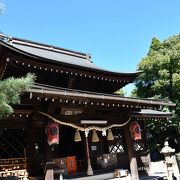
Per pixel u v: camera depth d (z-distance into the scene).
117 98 12.22
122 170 13.66
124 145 15.59
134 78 18.33
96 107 12.52
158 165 25.45
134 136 14.12
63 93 10.33
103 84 17.45
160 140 31.25
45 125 11.14
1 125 10.80
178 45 29.27
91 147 14.88
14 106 10.40
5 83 6.72
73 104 11.62
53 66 14.16
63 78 15.62
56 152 15.17
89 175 12.53
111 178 13.27
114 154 14.85
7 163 11.14
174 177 14.41
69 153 15.88
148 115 15.94
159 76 29.80
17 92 6.93
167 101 14.44
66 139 16.08
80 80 16.39
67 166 13.51
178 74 27.70
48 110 10.90
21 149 12.10
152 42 32.84
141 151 16.47
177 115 28.03
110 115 13.51
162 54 29.98
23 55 12.41
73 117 11.94
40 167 11.61
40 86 9.98
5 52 11.52
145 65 29.98
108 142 15.43
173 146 31.97
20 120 11.36
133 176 13.45
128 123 14.29
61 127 16.00
